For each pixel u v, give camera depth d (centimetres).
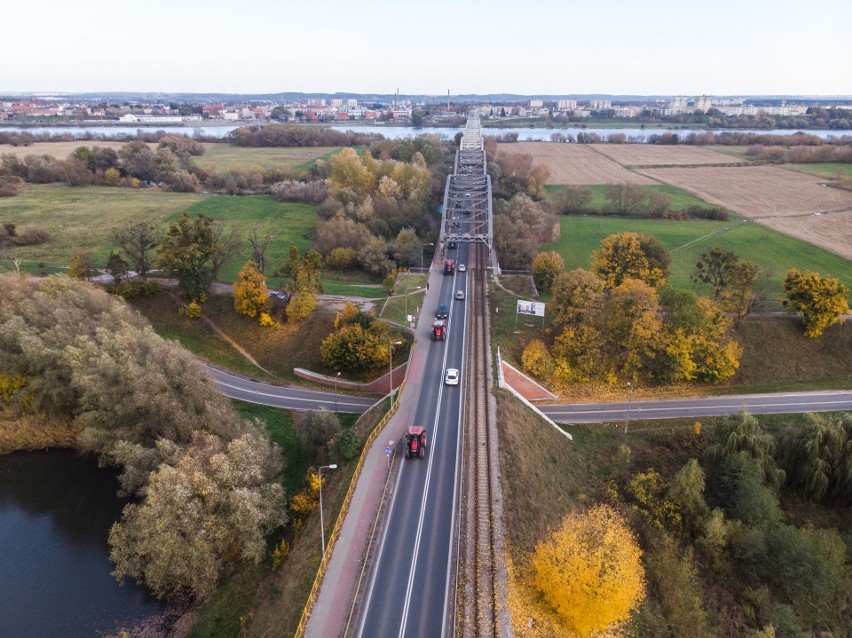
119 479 5953
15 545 5547
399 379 7769
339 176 16888
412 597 4203
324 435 6200
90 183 19025
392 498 5191
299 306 8756
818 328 8412
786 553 5172
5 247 11600
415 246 12581
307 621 4012
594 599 4075
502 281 10706
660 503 5966
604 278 9750
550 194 17925
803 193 18850
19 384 6706
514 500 5175
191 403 6131
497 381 7231
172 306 9581
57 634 4638
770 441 6262
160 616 4800
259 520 4941
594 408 7681
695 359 8069
